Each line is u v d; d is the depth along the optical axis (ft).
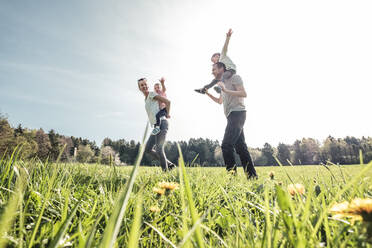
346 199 2.95
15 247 1.54
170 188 4.21
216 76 15.10
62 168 4.90
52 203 3.16
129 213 3.13
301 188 2.84
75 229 2.28
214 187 5.50
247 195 4.98
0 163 3.79
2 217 1.14
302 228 1.50
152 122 14.26
